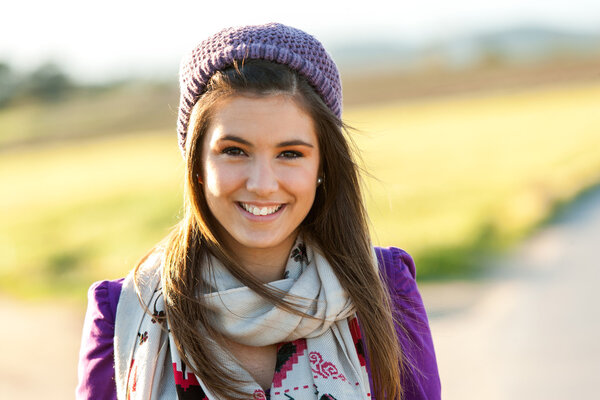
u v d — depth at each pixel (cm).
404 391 263
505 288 1148
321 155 247
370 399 252
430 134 3762
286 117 232
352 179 252
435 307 1074
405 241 1462
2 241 2245
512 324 944
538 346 845
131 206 2512
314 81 239
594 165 2419
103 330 259
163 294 251
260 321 242
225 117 231
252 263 255
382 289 258
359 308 253
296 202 238
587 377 736
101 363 255
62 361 1143
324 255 256
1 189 3475
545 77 8244
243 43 236
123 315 257
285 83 231
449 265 1307
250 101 230
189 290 247
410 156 2975
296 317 244
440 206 1853
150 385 245
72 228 2319
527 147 3066
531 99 5834
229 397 238
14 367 1114
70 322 1398
